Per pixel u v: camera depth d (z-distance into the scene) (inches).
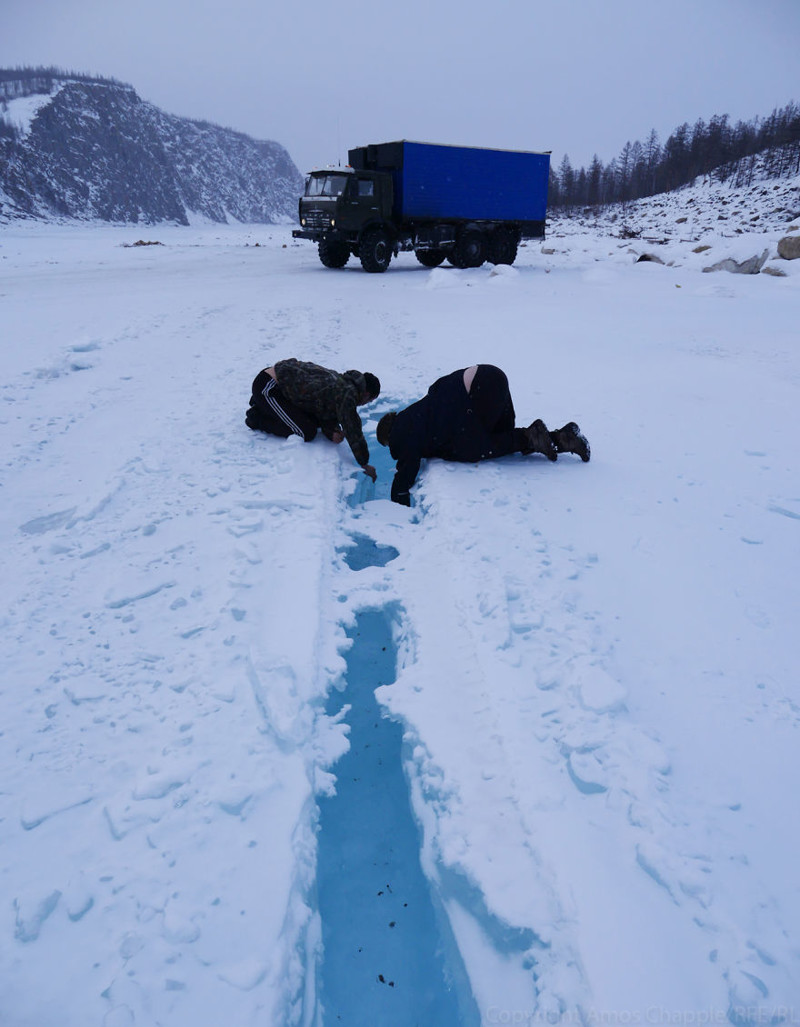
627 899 66.4
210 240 1727.4
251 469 173.9
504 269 641.6
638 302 490.3
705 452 189.2
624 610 116.5
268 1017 58.4
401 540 149.0
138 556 133.8
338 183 668.7
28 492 161.5
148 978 61.1
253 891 69.4
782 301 487.8
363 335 349.1
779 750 85.7
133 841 74.7
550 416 220.7
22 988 60.2
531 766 83.3
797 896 66.8
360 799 91.4
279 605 117.2
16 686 97.5
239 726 90.4
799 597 120.0
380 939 75.5
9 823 76.8
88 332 340.2
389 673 113.3
